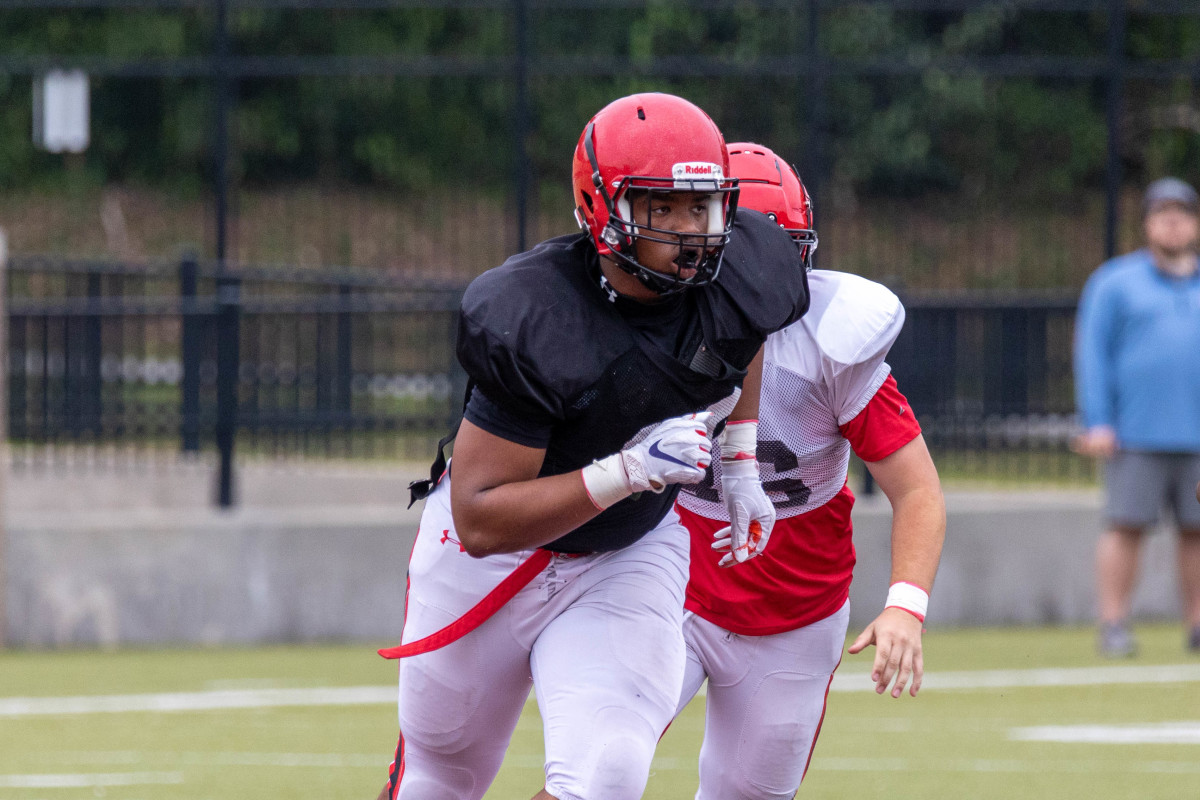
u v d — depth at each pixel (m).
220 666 33.59
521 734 26.28
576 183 11.95
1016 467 40.84
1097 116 65.62
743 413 13.26
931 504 13.55
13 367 37.50
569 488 11.73
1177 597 39.91
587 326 11.74
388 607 37.28
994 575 39.22
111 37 77.69
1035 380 40.56
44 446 37.91
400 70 39.84
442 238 72.00
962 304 40.38
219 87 39.91
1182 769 23.22
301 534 36.97
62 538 36.12
